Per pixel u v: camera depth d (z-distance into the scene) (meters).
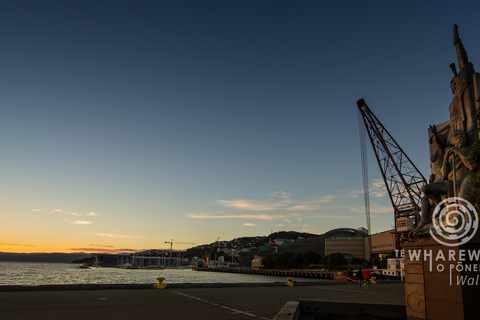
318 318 15.02
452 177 13.48
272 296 22.97
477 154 11.96
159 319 12.98
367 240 192.75
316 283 38.16
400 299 22.12
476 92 13.26
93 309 14.77
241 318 13.93
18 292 20.95
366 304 14.50
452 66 15.00
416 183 100.25
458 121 14.07
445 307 10.75
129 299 18.70
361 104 102.69
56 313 13.46
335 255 156.25
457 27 14.70
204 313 14.81
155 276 168.50
